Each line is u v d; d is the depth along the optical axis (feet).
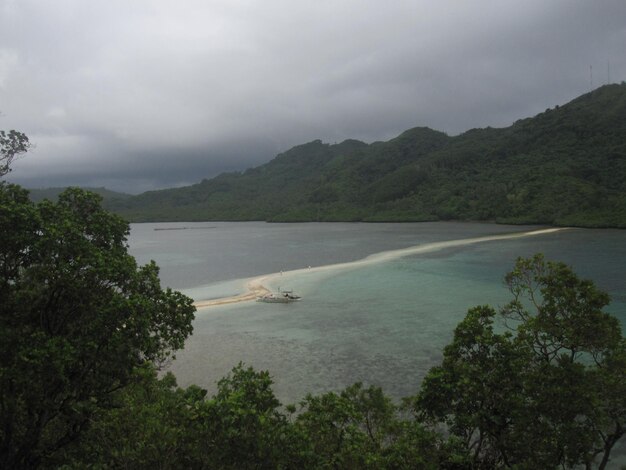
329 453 53.11
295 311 175.73
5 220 44.83
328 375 111.96
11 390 45.21
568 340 57.11
